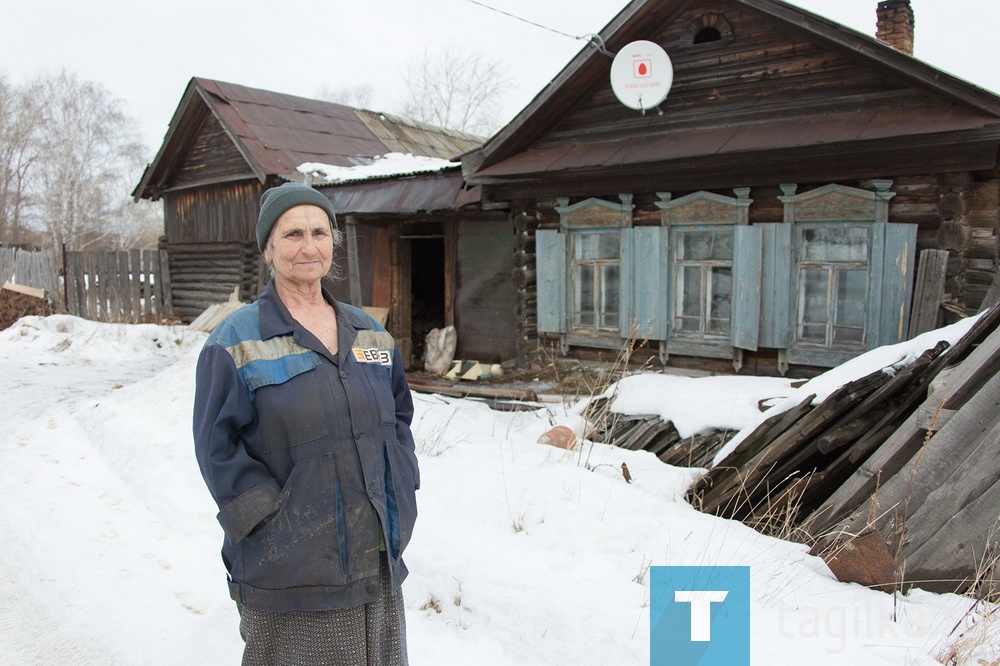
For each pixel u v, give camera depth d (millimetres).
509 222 9906
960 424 3797
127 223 38000
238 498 2025
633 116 8461
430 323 12688
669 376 7242
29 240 34375
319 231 2289
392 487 2270
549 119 8922
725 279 7844
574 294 9000
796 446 4844
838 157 6836
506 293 10047
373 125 16594
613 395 6703
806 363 7281
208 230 15047
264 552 2072
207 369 2102
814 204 7109
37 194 33656
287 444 2105
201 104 14367
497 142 8727
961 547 3680
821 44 7188
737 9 7695
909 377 4547
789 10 6934
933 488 3854
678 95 8141
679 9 8047
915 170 6480
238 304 14070
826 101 7219
